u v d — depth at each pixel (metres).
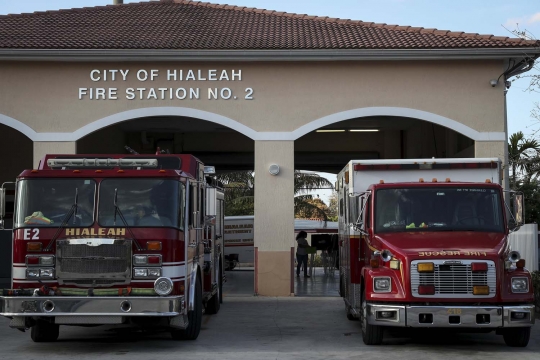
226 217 38.81
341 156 29.34
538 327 13.82
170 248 10.88
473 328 10.91
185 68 19.83
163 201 11.05
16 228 11.00
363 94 19.81
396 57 19.47
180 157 12.70
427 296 10.69
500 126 19.72
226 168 31.75
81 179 11.16
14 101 19.72
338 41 19.95
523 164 21.59
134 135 29.12
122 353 10.91
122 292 10.67
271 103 19.84
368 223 12.34
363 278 11.98
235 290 22.59
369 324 11.48
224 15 24.42
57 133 19.70
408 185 12.36
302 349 11.32
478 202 12.17
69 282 10.77
